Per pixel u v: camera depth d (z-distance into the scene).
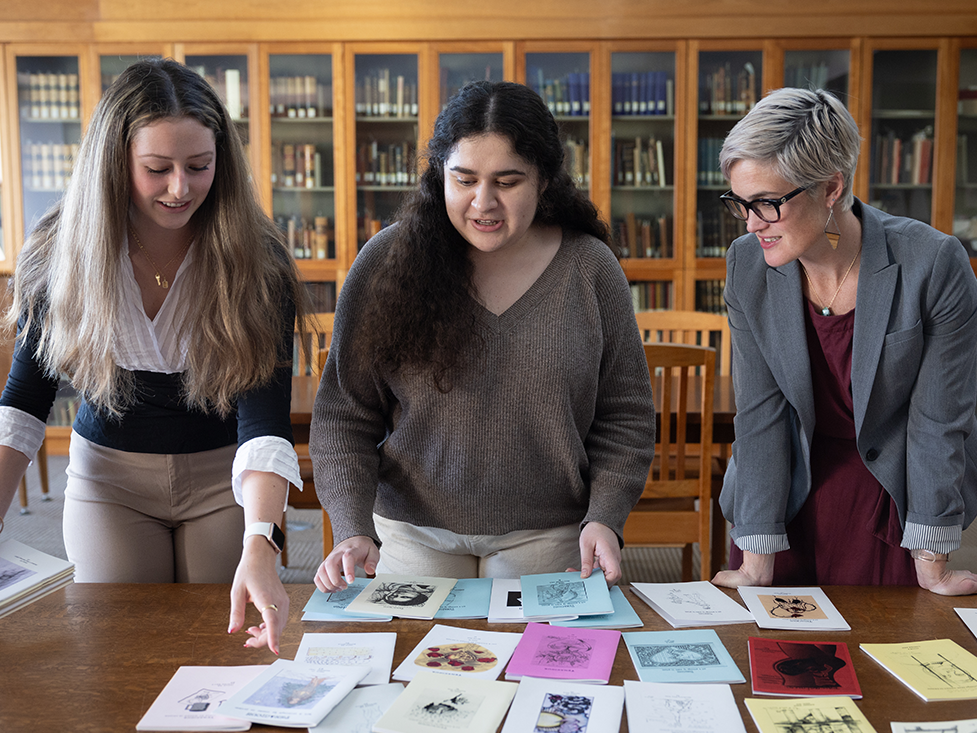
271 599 1.10
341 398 1.41
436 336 1.30
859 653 1.10
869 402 1.32
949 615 1.21
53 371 1.39
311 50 4.66
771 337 1.37
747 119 1.19
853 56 4.58
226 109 1.36
